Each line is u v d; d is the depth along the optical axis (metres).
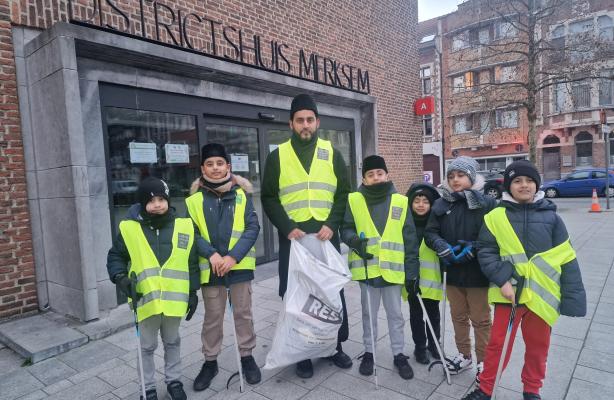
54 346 3.52
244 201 3.10
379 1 9.71
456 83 25.75
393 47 10.15
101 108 4.50
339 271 2.90
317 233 3.07
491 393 2.54
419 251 3.19
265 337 3.82
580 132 22.98
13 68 4.18
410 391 2.80
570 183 18.28
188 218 2.91
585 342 3.45
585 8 16.20
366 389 2.84
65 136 3.91
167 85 5.14
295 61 7.47
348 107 8.39
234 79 5.73
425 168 26.08
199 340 3.79
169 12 5.40
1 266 4.11
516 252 2.44
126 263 2.77
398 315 3.07
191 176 5.55
